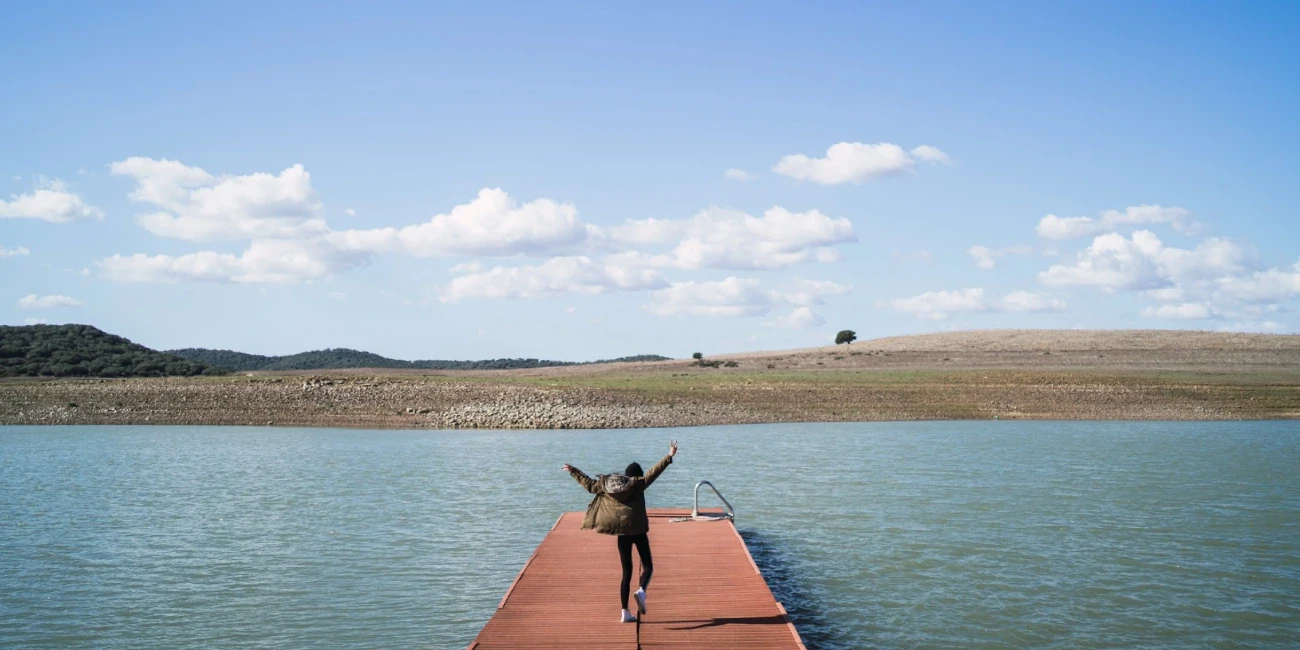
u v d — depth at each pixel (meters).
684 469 37.72
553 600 14.93
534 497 30.00
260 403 67.81
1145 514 26.81
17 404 68.00
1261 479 34.31
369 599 17.64
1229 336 142.88
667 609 14.45
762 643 12.75
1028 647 15.00
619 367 137.50
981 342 145.38
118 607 17.19
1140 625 16.16
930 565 20.45
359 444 48.78
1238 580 19.14
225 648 14.86
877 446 47.56
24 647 14.98
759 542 22.92
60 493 30.86
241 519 26.03
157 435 54.31
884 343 156.50
